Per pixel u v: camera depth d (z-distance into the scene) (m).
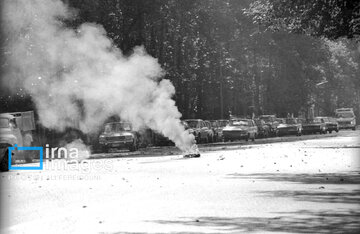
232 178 25.34
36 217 15.09
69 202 18.03
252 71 109.19
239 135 82.56
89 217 14.73
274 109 114.38
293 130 101.50
